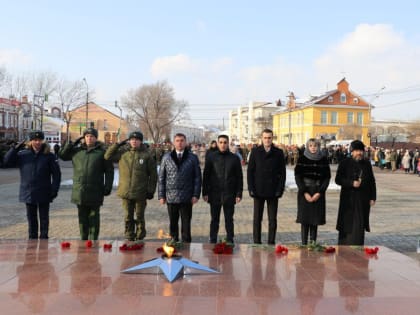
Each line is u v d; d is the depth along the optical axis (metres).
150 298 3.87
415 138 59.84
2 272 4.67
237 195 7.00
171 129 67.12
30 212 6.83
